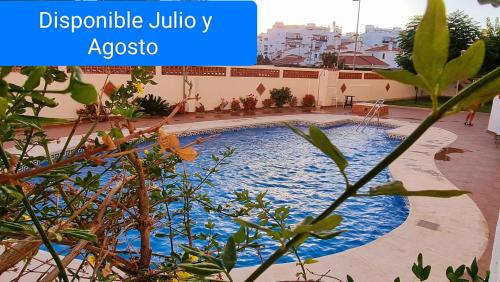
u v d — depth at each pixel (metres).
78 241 1.10
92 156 0.52
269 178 8.77
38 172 0.50
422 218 5.47
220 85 15.86
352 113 17.78
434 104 0.37
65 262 0.98
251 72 16.97
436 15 0.34
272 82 17.97
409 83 0.36
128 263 1.29
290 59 56.72
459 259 4.32
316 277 3.81
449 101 0.37
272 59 62.00
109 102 1.11
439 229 5.12
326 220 0.40
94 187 1.22
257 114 15.92
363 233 6.02
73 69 0.37
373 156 11.14
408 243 4.68
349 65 38.38
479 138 12.55
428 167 8.66
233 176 8.77
